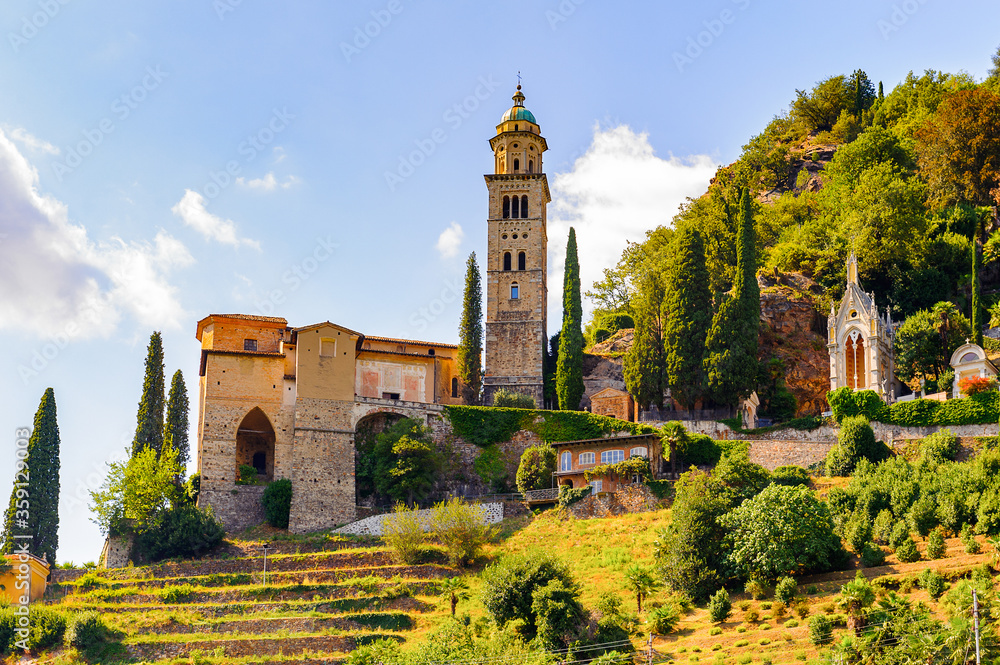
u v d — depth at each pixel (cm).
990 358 9825
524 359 12750
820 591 7000
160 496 9831
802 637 6353
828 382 11200
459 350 12675
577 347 12350
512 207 13412
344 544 9731
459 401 12500
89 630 7900
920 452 8819
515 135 13788
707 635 6788
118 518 9700
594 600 7725
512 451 11125
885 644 5819
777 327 11519
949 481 7581
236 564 9269
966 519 7250
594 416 10975
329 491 10438
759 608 6975
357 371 11638
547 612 7012
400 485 10388
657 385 11138
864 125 16075
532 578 7462
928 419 9181
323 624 8131
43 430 10394
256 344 11594
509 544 9381
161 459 10131
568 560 8669
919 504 7462
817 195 14200
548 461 10344
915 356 10112
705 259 11444
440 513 9306
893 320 11344
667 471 9906
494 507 10025
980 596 5903
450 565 9125
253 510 10369
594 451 10131
